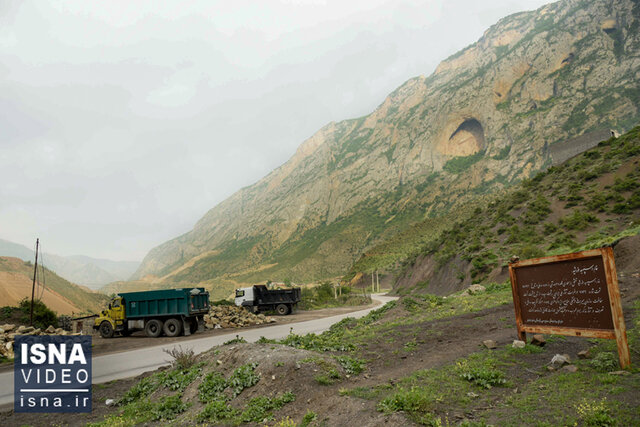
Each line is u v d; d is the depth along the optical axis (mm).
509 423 4613
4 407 9445
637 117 165875
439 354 8656
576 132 184875
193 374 8875
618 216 39969
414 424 4805
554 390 5484
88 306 88688
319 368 7508
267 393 7004
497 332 10242
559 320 7473
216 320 29406
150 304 23969
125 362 14867
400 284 89438
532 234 45969
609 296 6344
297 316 36000
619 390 5051
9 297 49000
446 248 65188
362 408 5613
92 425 7449
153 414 7477
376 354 9336
